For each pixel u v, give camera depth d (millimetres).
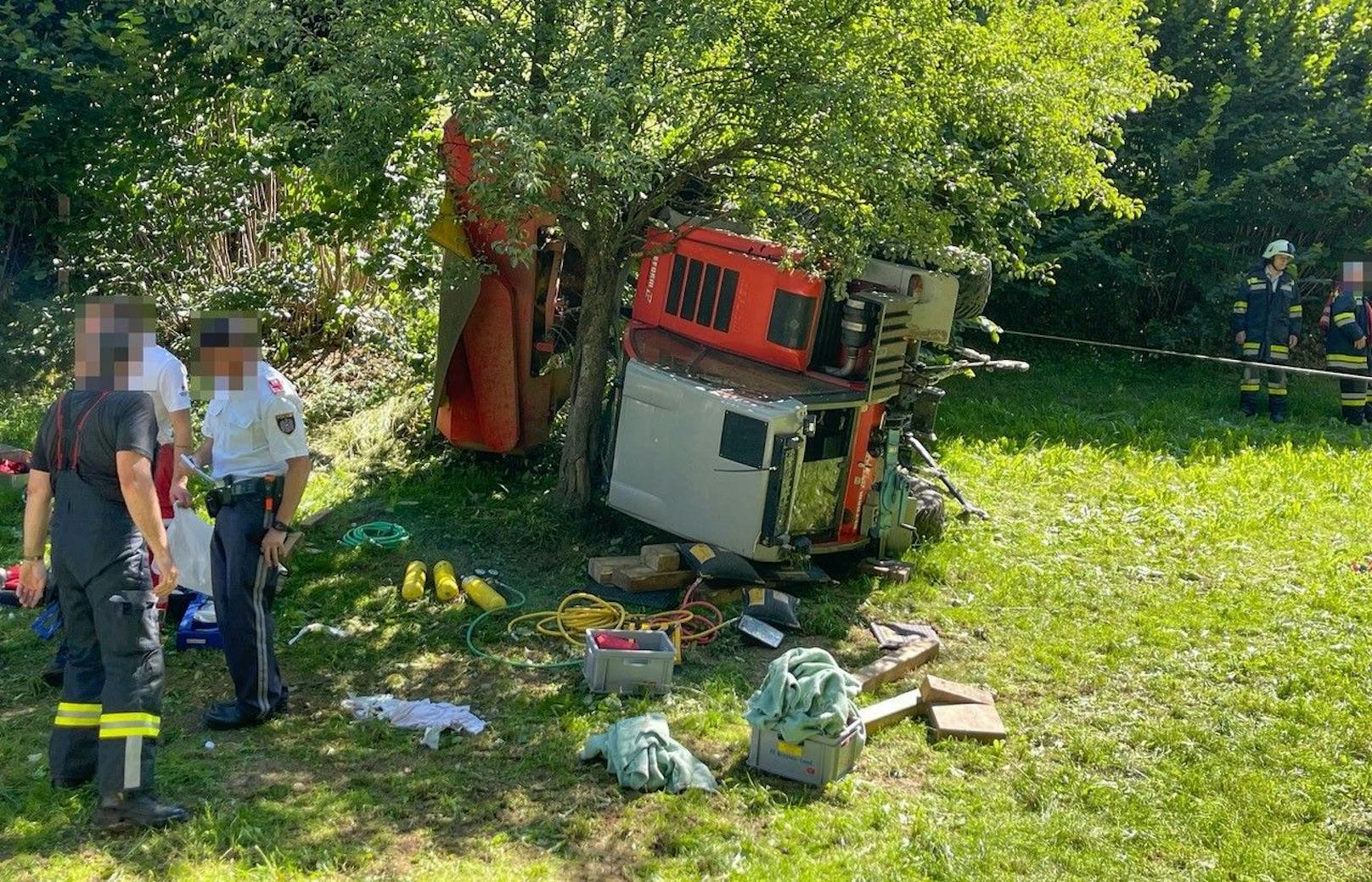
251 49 8992
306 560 7305
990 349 14266
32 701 5484
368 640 6391
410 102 6922
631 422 7211
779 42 6734
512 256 6883
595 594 7020
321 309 11352
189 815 4578
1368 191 14430
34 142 9750
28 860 4219
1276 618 7207
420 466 8969
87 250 10680
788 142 6984
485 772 5109
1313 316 15344
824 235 6887
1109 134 9289
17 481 7898
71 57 9664
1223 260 14062
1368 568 8039
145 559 4527
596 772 5129
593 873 4422
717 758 5316
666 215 7867
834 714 5020
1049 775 5340
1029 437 11078
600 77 6266
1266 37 13883
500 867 4406
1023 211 8508
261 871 4238
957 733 5621
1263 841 4895
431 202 9266
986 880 4496
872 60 6801
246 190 10477
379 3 6648
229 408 5266
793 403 6820
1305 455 10961
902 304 7258
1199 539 8617
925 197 7297
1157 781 5332
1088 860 4680
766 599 6801
